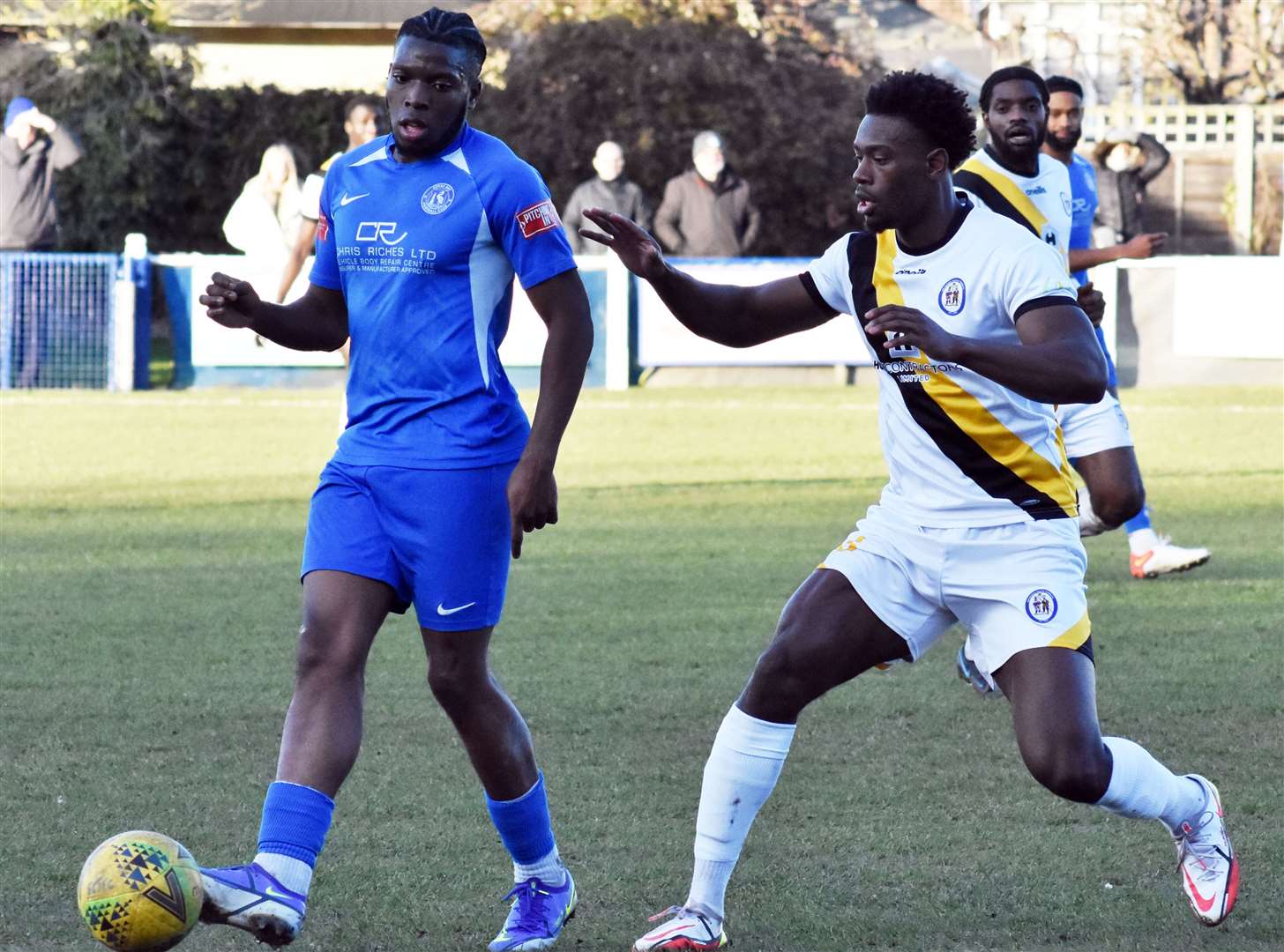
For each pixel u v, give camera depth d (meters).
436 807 17.50
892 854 16.09
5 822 16.78
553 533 34.41
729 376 62.59
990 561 14.02
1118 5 111.94
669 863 15.91
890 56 109.94
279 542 33.62
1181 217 96.56
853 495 39.59
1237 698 21.55
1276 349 59.75
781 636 14.30
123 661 23.69
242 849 16.14
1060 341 13.29
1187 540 33.81
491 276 13.91
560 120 84.44
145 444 48.66
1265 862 15.84
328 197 14.42
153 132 85.81
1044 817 17.16
